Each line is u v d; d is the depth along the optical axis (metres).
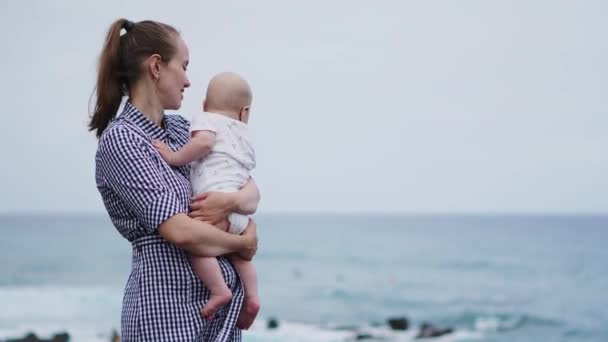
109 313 30.73
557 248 79.62
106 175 3.15
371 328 29.75
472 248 80.19
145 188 3.07
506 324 32.72
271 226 162.75
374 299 41.59
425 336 28.12
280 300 41.09
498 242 90.75
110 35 3.26
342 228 146.50
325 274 55.72
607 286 47.09
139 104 3.26
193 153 3.27
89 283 45.62
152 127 3.27
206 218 3.20
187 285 3.15
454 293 44.34
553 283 49.19
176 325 3.11
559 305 38.94
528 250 76.75
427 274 55.44
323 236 109.50
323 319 33.44
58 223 166.50
